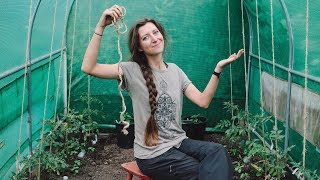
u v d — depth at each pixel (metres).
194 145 2.58
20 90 3.98
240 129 4.47
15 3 3.54
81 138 5.28
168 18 5.59
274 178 3.93
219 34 5.66
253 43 5.44
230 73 5.67
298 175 3.54
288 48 4.12
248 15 5.37
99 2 5.55
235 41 5.66
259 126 5.18
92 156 4.86
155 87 2.53
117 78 2.59
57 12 5.04
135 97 2.60
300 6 3.64
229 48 5.68
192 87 2.74
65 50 5.66
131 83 2.57
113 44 5.66
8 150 3.69
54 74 5.28
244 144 4.77
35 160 3.79
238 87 5.76
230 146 5.05
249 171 4.23
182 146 2.62
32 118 4.42
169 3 5.56
